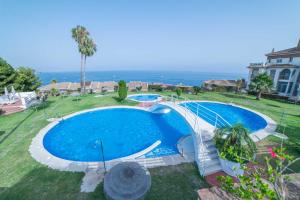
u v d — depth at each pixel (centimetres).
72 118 1745
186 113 1418
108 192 581
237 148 738
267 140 1162
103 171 815
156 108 1938
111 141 1337
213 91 3666
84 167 852
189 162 898
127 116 1934
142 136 1426
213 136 947
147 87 3750
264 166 821
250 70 3909
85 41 3300
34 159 927
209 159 862
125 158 967
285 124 1504
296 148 1044
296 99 2555
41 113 1858
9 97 2516
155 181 735
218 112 2139
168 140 1334
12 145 1097
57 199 637
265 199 377
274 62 3653
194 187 703
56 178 758
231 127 807
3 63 3020
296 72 3008
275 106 2292
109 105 2230
